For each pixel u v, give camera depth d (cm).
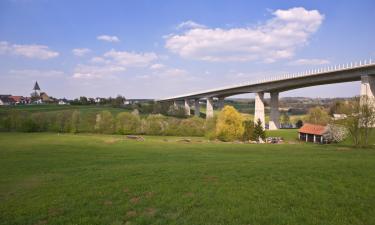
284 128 12062
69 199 1694
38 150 4725
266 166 2514
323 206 1453
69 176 2430
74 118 10256
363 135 5812
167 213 1428
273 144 6272
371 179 1906
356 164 2484
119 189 1869
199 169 2469
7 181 2320
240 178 2066
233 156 3688
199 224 1281
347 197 1576
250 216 1348
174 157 3666
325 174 2070
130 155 3981
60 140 6969
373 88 7450
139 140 7281
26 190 1994
